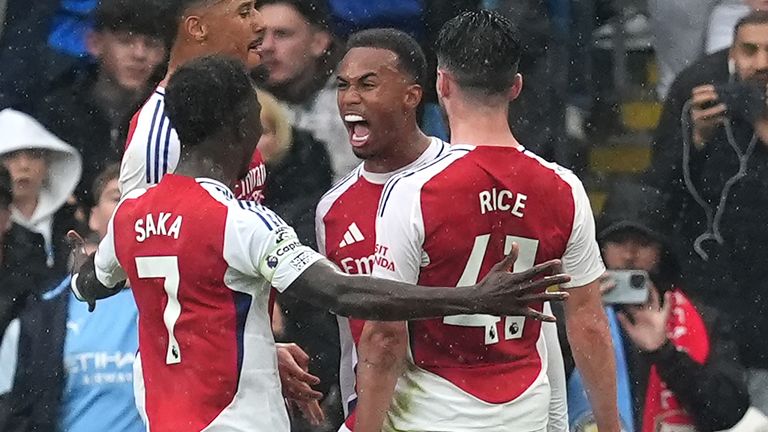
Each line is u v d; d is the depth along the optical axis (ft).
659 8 79.20
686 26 78.74
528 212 48.03
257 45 52.49
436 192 47.37
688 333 64.80
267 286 45.14
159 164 47.57
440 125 74.13
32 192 74.59
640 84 78.79
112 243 46.60
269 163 71.41
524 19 76.43
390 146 52.49
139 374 46.55
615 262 65.62
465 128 48.52
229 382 44.37
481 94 48.24
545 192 48.29
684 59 78.84
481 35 48.08
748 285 71.26
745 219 72.64
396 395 49.78
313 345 66.13
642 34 79.30
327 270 42.91
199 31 50.67
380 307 41.88
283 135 71.72
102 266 47.44
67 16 76.69
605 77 78.74
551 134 76.13
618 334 64.03
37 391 62.44
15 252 72.59
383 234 47.85
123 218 45.88
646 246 65.31
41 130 75.46
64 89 76.23
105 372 62.28
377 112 51.93
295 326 66.18
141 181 47.93
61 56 76.54
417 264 47.75
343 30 74.33
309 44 73.10
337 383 66.13
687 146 74.49
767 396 68.74
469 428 48.80
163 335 44.91
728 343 65.82
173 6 50.80
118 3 75.15
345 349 55.57
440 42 49.06
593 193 76.23
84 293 48.80
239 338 44.47
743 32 74.38
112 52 75.56
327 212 53.98
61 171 75.41
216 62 45.83
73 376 62.44
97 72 76.23
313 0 73.36
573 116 77.61
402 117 52.34
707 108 74.38
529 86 76.23
